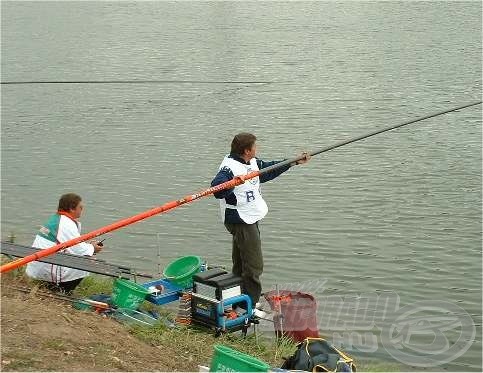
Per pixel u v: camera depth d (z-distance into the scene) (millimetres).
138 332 7566
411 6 60844
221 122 27203
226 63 39812
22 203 18594
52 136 25703
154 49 44875
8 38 50688
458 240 15578
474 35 46406
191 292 8586
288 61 39781
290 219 16719
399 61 38719
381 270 14023
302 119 27172
